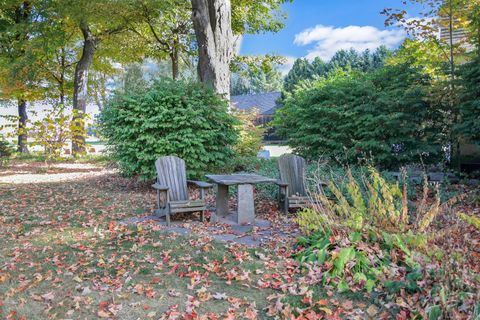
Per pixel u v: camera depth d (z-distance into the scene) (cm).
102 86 2119
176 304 268
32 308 262
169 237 421
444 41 795
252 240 412
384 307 256
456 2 722
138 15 1378
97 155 1494
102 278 308
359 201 358
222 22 951
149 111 713
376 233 321
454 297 226
